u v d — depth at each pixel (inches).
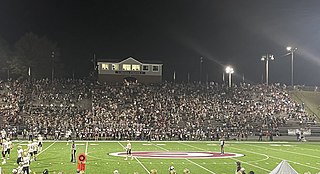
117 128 2322.8
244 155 1477.6
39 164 1167.0
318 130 2522.1
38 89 2938.0
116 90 3006.9
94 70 3934.5
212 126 2503.7
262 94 3029.0
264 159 1353.3
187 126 2474.2
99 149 1664.6
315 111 2861.7
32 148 1246.3
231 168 1125.1
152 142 2132.1
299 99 3019.2
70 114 2551.7
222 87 3213.6
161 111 2672.2
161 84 3287.4
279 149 1756.9
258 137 2432.3
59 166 1125.7
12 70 3821.4
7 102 2655.0
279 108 2795.3
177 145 1926.7
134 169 1091.9
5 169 1065.5
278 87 3206.2
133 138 2295.8
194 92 3056.1
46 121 2388.0
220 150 1670.8
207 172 1049.5
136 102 2802.7
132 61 3538.4
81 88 3041.3
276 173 698.2
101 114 2559.1
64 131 2277.3
